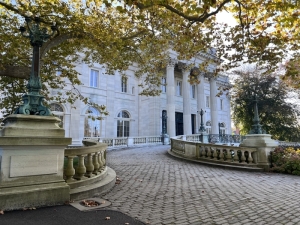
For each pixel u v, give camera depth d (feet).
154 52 43.42
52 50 38.83
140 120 105.40
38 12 31.19
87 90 88.07
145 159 44.70
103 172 23.80
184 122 103.19
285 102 122.01
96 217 14.06
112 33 34.04
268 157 34.81
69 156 18.72
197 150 41.50
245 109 132.87
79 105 84.28
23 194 15.11
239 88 127.85
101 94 92.17
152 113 102.17
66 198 16.84
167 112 97.35
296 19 24.02
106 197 18.80
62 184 17.01
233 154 38.73
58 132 17.08
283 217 15.07
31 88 17.35
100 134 90.38
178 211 15.79
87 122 87.10
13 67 27.30
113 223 13.15
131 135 101.35
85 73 88.17
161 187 22.95
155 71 48.75
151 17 32.27
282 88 119.96
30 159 15.94
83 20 32.68
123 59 41.88
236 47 30.30
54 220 13.34
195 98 127.44
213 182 25.79
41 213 14.43
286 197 20.03
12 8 28.43
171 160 43.52
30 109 16.85
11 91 40.83
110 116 93.76
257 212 15.97
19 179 15.39
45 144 16.30
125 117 101.55
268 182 26.37
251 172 33.01
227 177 28.94
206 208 16.58
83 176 20.08
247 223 13.94
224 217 14.83
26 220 13.15
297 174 30.94
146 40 36.68
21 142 15.30
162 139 86.84
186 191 21.50
